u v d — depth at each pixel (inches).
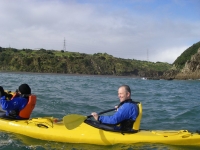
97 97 534.9
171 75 2906.0
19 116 255.0
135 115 221.0
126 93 222.1
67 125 219.1
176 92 797.9
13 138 231.0
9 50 3604.8
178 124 320.2
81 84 1000.9
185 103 499.2
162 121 334.0
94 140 220.7
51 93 568.1
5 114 265.9
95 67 3617.1
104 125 232.5
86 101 469.1
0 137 232.5
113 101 480.1
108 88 808.9
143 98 567.8
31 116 335.3
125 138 220.8
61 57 3494.1
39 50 3816.4
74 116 223.9
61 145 218.2
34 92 573.0
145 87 1031.0
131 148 211.5
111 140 219.3
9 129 245.6
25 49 3769.7
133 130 228.5
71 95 550.9
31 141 225.9
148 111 397.1
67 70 3378.4
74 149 209.9
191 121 336.2
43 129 235.1
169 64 4628.4
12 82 943.0
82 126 232.2
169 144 220.7
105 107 416.2
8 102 247.3
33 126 239.8
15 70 3171.8
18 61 3253.0
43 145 217.6
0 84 794.2
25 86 257.0
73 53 3873.0
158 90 858.8
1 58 3307.1
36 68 3221.0
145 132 233.5
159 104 476.7
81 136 223.9
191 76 2615.7
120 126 226.8
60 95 538.9
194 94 736.3
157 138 223.5
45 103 425.1
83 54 3897.6
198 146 221.6
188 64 2748.5
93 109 398.0
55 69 3294.8
